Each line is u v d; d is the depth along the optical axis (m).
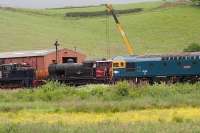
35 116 52.31
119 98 67.62
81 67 115.50
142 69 109.62
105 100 66.00
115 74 111.75
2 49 198.25
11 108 59.62
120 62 111.50
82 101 64.25
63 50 133.25
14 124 36.25
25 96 75.56
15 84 116.50
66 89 76.75
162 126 34.53
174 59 106.56
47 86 78.94
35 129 32.81
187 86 74.75
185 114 48.88
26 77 115.50
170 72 107.06
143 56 110.88
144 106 57.47
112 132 31.44
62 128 33.69
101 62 114.19
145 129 32.53
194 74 104.81
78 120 45.69
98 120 44.78
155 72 108.44
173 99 61.50
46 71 124.44
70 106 59.28
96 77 113.75
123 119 45.78
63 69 117.19
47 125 35.75
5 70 116.75
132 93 69.56
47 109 58.72
